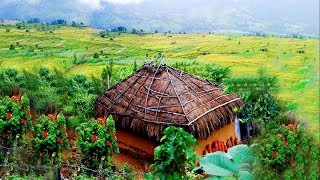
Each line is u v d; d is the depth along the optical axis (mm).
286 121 2480
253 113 9164
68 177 12711
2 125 13445
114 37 140625
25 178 11742
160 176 4457
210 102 16922
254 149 2504
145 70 18203
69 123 17297
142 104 16953
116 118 17359
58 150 13383
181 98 16484
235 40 124000
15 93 18609
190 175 7797
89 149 13570
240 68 53312
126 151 17609
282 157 2363
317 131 2322
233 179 2412
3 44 102188
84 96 20969
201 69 32562
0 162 12938
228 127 17688
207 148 16609
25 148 13695
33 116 17141
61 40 117938
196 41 131625
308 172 2271
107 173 13281
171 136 4473
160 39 142250
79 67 59031
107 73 26984
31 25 147625
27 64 58938
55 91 21141
